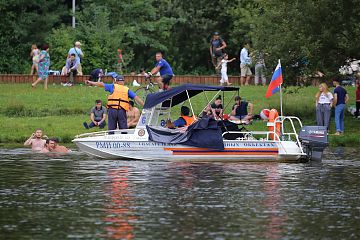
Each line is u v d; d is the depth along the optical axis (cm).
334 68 6128
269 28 6178
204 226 2502
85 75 7650
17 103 6247
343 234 2408
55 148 4688
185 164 4062
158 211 2731
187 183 3369
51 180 3434
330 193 3123
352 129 5906
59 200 2931
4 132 5447
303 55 6006
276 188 3247
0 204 2848
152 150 4203
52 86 7269
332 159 4403
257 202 2914
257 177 3578
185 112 4350
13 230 2439
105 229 2456
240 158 4216
